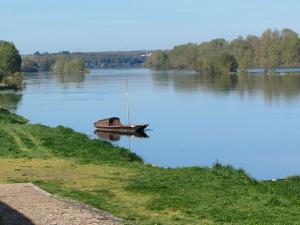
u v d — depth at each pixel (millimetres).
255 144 41906
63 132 34438
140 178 20734
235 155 37344
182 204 16422
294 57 184875
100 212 14289
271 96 84250
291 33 188750
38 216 12930
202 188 18906
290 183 20281
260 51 185375
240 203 16703
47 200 14992
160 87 112438
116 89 110000
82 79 163500
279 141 43188
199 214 15328
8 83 118188
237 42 191250
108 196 17453
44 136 31828
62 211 13547
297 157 36406
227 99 81625
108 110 70000
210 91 97500
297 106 69562
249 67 189625
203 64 175500
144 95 93062
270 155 37219
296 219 14852
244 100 79250
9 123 41844
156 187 18938
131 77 170125
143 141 43938
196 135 47125
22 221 12422
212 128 51438
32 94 99125
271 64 181625
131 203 16516
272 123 54156
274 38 186500
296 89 97062
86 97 91062
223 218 14820
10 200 14906
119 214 14781
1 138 30734
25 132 33875
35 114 65188
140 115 63938
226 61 169125
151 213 15312
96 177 20906
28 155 25781
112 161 24797
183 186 19219
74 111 68938
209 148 40219
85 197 17031
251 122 55375
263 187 19297
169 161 35000
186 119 59250
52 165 23375
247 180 20609
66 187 18797
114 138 45781
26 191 16578
